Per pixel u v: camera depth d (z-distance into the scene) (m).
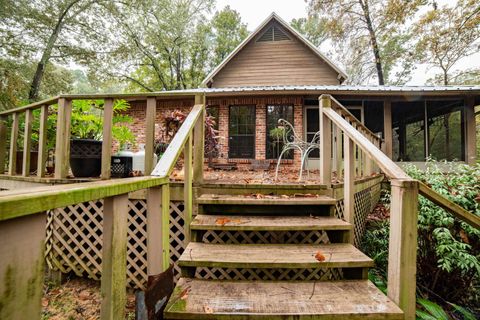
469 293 2.65
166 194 1.52
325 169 2.53
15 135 3.12
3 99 10.55
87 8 12.78
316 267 1.62
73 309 2.37
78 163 2.73
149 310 1.15
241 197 2.38
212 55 21.47
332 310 1.28
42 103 2.70
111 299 0.91
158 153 3.76
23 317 0.59
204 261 1.64
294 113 8.15
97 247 2.74
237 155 8.51
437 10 12.35
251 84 10.46
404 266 1.33
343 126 2.07
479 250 2.57
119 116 3.61
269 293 1.45
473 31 11.95
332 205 2.28
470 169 2.92
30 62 11.75
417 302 2.02
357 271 1.66
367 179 3.89
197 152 2.50
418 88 7.30
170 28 16.30
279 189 2.52
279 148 8.24
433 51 13.78
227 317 1.25
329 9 14.22
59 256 2.81
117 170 2.80
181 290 1.46
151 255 1.45
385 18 13.31
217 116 8.64
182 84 19.86
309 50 10.30
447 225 2.58
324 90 7.30
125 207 1.03
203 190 2.51
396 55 15.39
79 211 2.87
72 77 14.43
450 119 8.65
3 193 0.58
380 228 3.57
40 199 0.61
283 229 1.94
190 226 1.98
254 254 1.75
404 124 10.13
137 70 19.30
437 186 2.75
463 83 15.19
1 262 0.54
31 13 10.98
